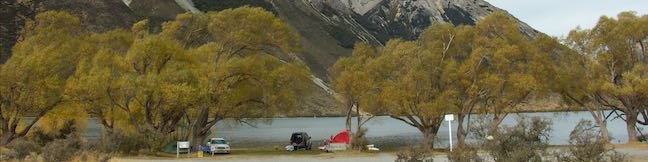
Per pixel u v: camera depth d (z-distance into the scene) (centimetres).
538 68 4112
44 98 3944
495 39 4131
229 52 4375
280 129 9875
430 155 2002
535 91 4144
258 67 4062
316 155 3650
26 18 14888
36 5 15662
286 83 4150
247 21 4312
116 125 4069
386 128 10044
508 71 4112
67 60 4169
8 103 3956
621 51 4481
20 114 3972
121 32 4609
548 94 4434
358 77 4175
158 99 3750
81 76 3884
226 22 4322
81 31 4900
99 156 2689
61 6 16488
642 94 4294
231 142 6344
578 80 4550
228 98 3991
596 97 4566
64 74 4162
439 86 4241
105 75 3819
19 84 3888
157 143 3609
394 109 4119
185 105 3784
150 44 3925
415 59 4197
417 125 4234
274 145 5834
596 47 4478
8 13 14675
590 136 2017
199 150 3688
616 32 4388
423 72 4088
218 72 3962
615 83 4528
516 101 4178
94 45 4441
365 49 4703
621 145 4125
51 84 3934
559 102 4872
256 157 3444
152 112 3878
